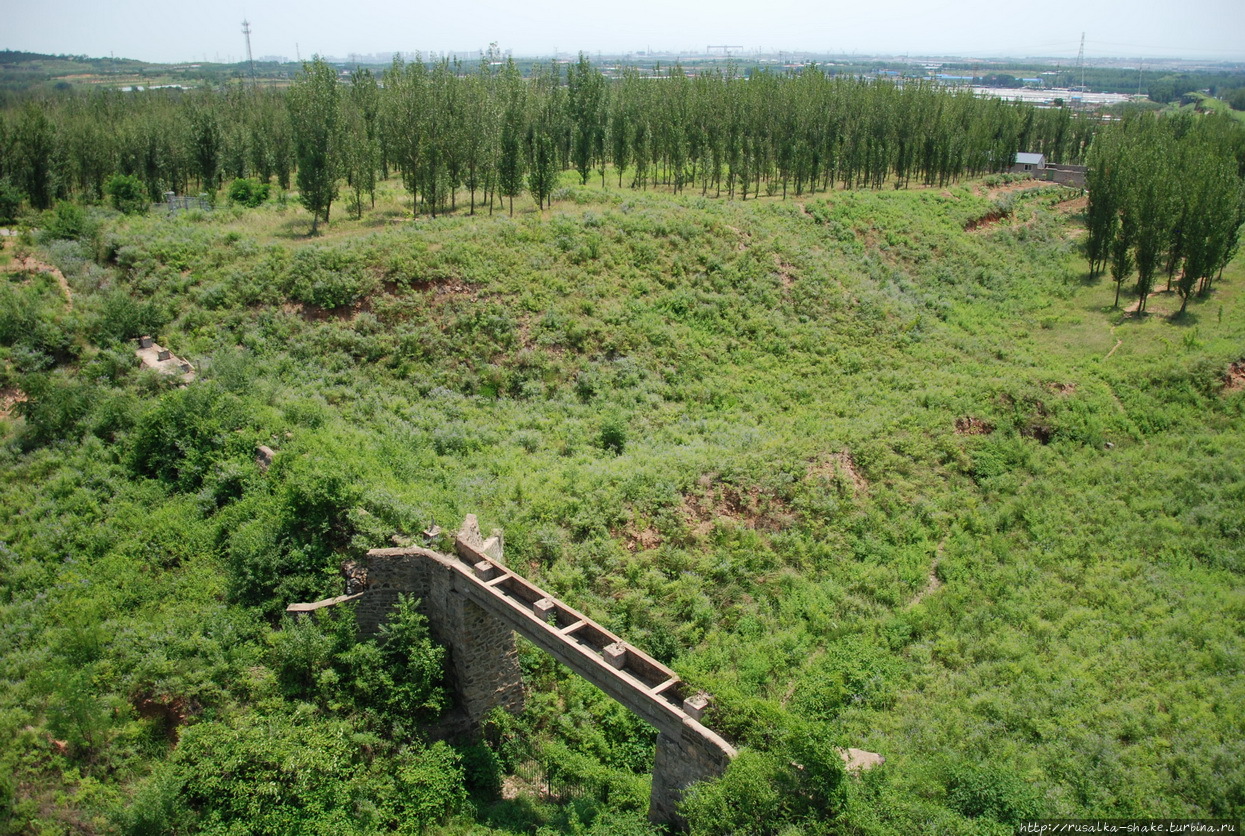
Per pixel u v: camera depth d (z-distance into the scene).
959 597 26.22
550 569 24.23
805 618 25.08
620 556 25.11
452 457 29.94
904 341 45.41
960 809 16.67
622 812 18.11
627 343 39.94
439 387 35.41
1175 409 38.41
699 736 16.00
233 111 77.19
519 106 55.47
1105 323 50.88
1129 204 51.34
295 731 18.69
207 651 19.81
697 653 22.97
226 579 21.91
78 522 24.14
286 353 34.94
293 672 19.88
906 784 17.09
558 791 19.98
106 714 18.08
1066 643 23.89
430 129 49.16
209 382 29.34
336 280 37.94
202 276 37.94
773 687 22.30
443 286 39.59
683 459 30.14
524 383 36.75
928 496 31.11
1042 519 30.58
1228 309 50.88
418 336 37.06
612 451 32.19
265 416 27.62
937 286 55.44
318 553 21.94
